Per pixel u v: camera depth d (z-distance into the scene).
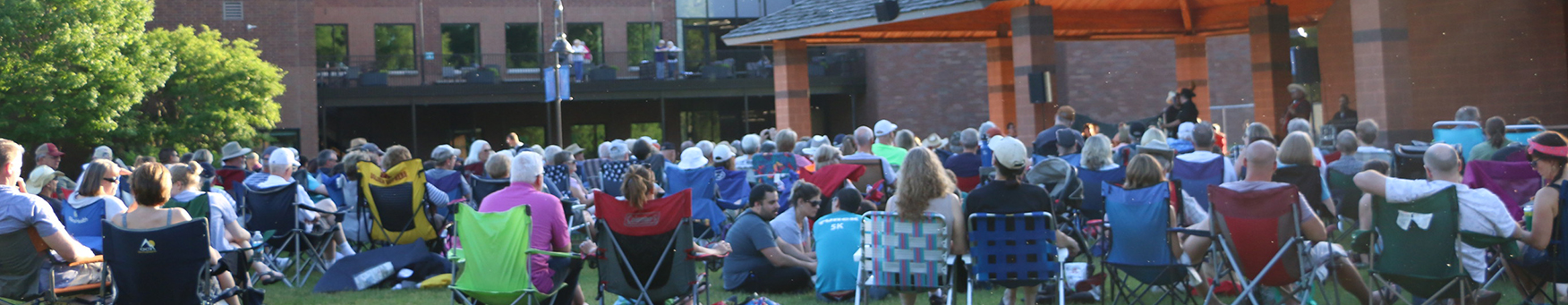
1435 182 5.31
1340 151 7.66
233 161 9.35
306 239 8.28
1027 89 13.89
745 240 7.18
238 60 23.39
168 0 25.84
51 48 19.94
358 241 8.88
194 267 5.51
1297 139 6.58
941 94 28.88
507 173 8.22
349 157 8.94
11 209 5.61
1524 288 6.00
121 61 20.83
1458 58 9.74
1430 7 9.90
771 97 32.53
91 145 21.77
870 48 28.91
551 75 17.78
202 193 6.66
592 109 31.59
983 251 5.71
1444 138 8.49
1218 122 15.95
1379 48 10.14
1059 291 5.79
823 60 29.39
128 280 5.45
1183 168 7.34
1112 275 6.06
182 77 22.89
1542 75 9.32
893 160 10.02
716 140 32.38
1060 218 6.78
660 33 31.67
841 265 6.51
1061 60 17.81
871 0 16.09
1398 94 10.07
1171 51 28.44
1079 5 15.76
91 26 20.59
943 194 5.83
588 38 31.16
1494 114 9.51
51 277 5.79
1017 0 13.95
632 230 5.81
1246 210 5.44
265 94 23.55
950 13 14.15
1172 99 15.07
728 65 28.94
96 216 6.45
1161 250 5.69
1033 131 13.88
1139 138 11.23
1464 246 5.89
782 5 32.56
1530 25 9.39
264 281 7.94
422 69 27.64
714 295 7.31
